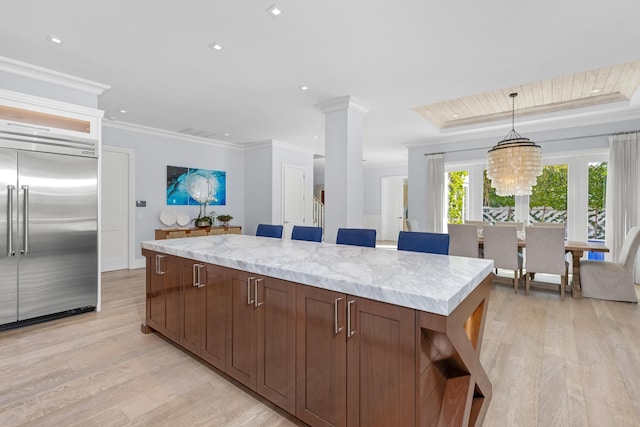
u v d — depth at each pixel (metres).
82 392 1.95
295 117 4.91
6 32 2.52
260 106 4.36
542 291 4.32
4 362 2.31
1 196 2.82
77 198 3.28
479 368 1.67
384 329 1.30
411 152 6.89
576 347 2.56
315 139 6.54
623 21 2.35
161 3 2.17
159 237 5.63
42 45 2.73
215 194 6.77
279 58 2.98
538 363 2.30
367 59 2.99
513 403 1.83
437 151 6.52
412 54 2.89
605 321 3.15
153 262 2.73
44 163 3.06
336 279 1.44
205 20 2.38
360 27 2.46
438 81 3.47
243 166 7.36
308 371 1.58
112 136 5.29
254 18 2.35
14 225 2.90
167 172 5.99
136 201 5.59
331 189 4.19
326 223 4.23
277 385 1.73
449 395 1.42
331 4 2.18
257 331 1.84
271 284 1.75
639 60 3.07
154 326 2.73
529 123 5.16
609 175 4.73
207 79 3.47
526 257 4.11
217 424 1.67
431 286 1.30
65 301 3.19
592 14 2.27
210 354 2.17
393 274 1.53
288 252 2.22
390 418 1.29
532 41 2.65
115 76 3.38
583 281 4.02
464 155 6.21
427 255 2.10
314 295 1.54
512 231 4.21
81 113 3.33
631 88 4.02
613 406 1.80
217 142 6.78
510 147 3.98
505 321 3.17
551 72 3.24
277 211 6.90
